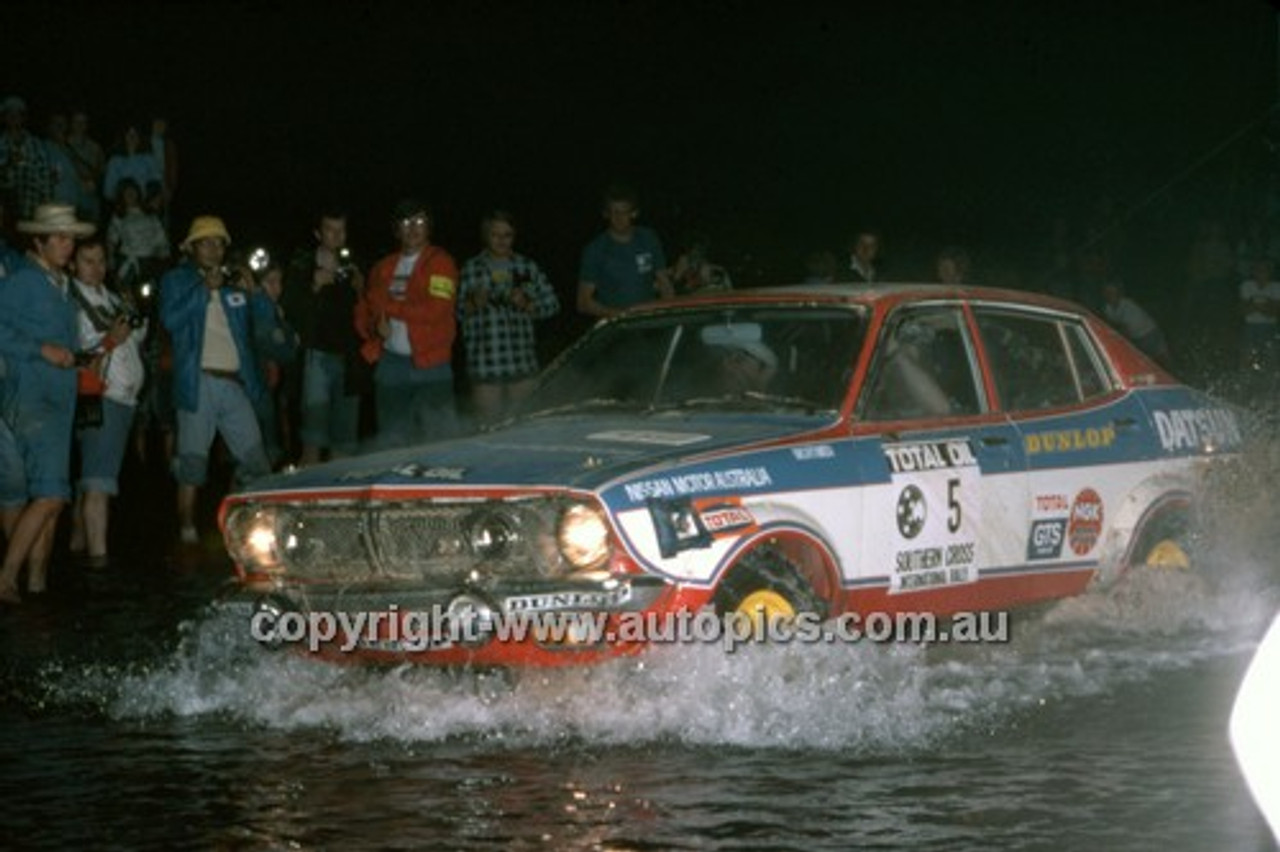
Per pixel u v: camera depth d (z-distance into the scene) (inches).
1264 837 255.8
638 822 266.4
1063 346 392.2
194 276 549.6
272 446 639.8
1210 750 299.1
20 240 553.3
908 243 1039.6
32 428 465.7
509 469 323.3
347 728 322.7
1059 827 261.3
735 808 271.7
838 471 341.1
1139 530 391.5
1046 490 374.0
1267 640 158.6
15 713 342.3
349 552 331.0
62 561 542.6
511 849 256.5
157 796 286.2
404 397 557.6
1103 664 358.3
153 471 786.8
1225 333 832.3
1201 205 954.7
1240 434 415.8
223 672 361.7
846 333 360.8
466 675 334.6
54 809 280.5
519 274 573.0
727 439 336.8
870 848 253.6
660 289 563.5
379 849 258.2
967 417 366.9
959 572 358.6
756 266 1045.2
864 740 306.2
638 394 372.5
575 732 314.5
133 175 836.0
